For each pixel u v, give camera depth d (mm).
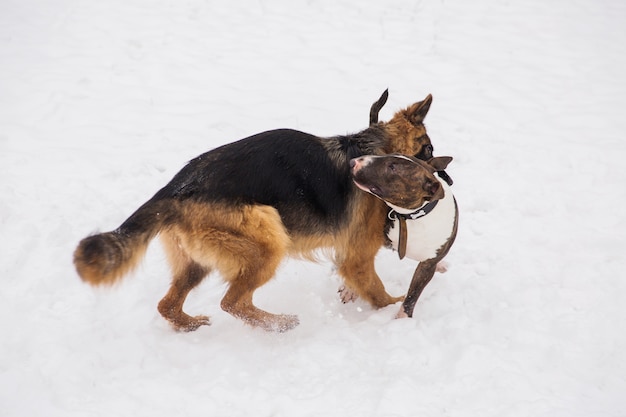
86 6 14930
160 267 7969
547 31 14766
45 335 6637
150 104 11523
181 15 14828
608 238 8352
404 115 7367
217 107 11477
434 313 7250
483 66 13312
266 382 6078
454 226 6773
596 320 6891
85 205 8875
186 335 6883
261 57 13312
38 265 7711
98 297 7312
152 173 9719
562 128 11242
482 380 6062
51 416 5594
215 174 6496
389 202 6566
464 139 10844
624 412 5691
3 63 12438
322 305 7469
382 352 6598
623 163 10141
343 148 7012
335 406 5766
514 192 9469
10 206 8711
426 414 5652
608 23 15148
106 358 6391
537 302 7266
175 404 5777
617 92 12406
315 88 12312
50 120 10898
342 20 14938
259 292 7703
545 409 5684
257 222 6496
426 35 14469
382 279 8094
